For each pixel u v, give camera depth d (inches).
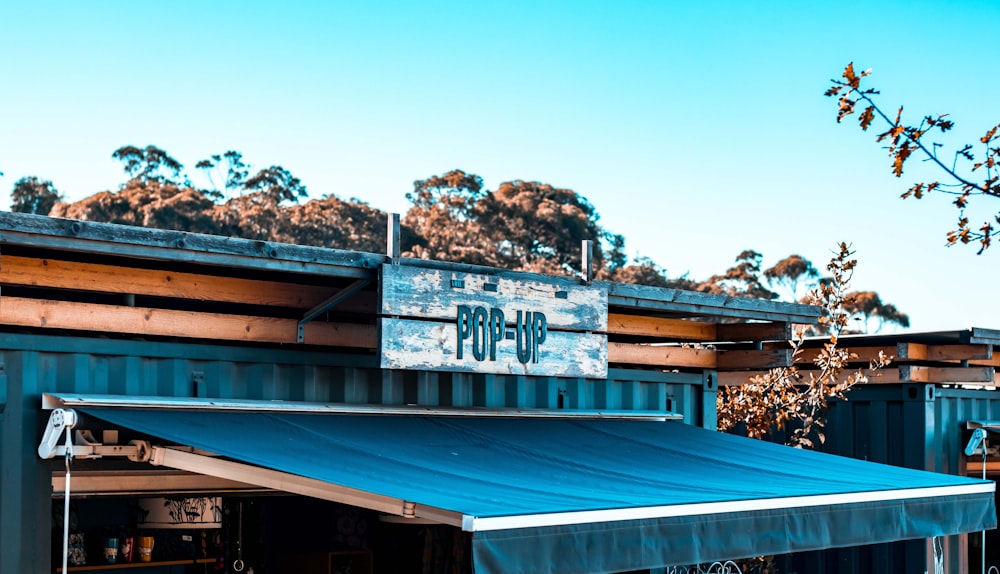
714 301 394.3
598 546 229.6
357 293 330.0
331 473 239.5
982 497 338.3
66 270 277.9
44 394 264.2
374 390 329.4
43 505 265.4
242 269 301.6
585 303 356.5
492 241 1716.3
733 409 530.3
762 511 267.6
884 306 2023.9
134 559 348.2
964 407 507.5
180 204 1601.9
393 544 425.1
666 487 274.5
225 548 382.0
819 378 503.5
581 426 359.9
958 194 220.1
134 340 293.4
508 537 213.5
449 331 319.9
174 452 268.4
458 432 316.2
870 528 299.4
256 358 305.0
